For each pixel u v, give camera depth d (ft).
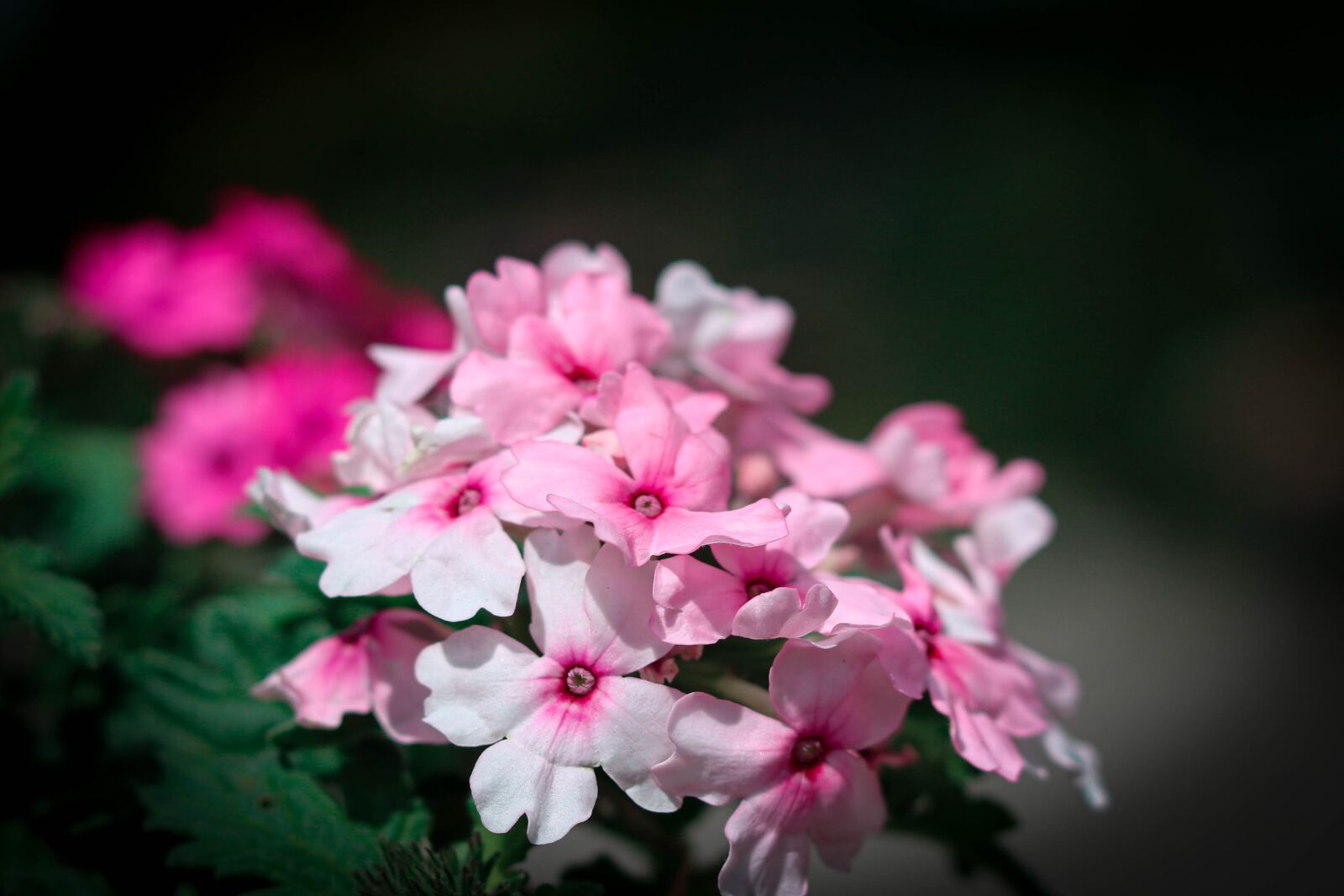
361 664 0.67
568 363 0.67
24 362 1.07
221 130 3.78
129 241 1.13
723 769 0.62
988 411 2.80
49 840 0.71
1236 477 2.68
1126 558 2.36
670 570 0.62
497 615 0.62
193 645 0.74
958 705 0.65
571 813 0.61
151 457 1.01
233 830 0.67
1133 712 1.94
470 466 0.66
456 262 3.18
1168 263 3.41
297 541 0.64
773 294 3.14
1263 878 1.61
